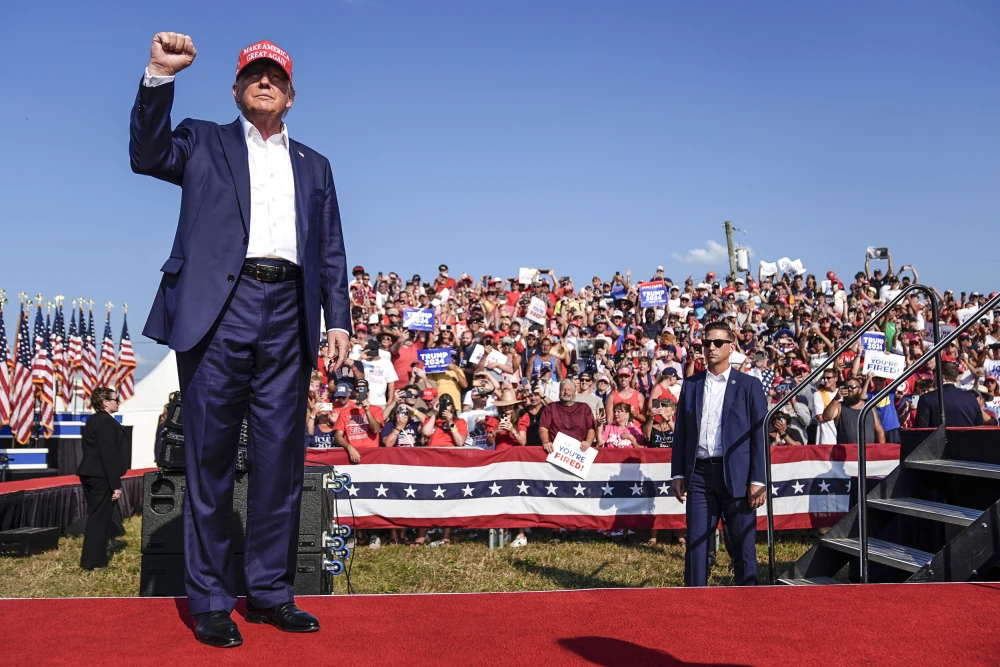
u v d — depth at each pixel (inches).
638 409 478.9
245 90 125.3
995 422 560.7
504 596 142.3
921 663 107.5
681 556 399.2
